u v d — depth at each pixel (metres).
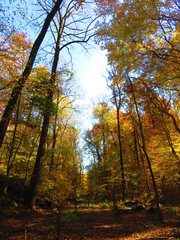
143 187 18.39
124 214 12.34
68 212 12.30
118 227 8.71
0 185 11.74
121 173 17.97
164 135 16.12
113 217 11.32
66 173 13.86
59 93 13.98
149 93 11.12
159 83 8.41
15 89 7.06
